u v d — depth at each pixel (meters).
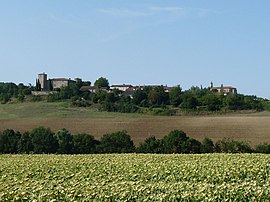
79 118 106.56
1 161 40.59
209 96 119.38
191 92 133.75
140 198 18.56
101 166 33.69
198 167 30.59
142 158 43.56
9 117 110.44
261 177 26.73
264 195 18.84
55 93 139.75
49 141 77.62
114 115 112.25
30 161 39.91
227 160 37.53
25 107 124.12
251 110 116.38
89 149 76.94
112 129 91.75
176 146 73.69
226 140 76.44
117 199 18.39
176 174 28.02
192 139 74.94
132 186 20.22
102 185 20.91
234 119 98.50
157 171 28.98
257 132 84.62
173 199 18.38
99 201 18.17
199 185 20.84
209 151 73.75
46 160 41.19
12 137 79.62
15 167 33.78
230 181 25.61
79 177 27.17
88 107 123.56
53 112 115.94
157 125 94.69
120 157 46.16
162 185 21.08
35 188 19.44
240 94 121.50
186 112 115.94
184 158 42.66
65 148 77.06
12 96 142.00
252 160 36.56
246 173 27.56
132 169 30.61
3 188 19.27
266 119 97.38
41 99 135.75
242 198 18.80
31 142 78.12
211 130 87.81
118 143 76.81
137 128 92.44
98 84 184.25
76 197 18.08
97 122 99.94
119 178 26.06
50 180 25.58
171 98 122.25
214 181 25.81
